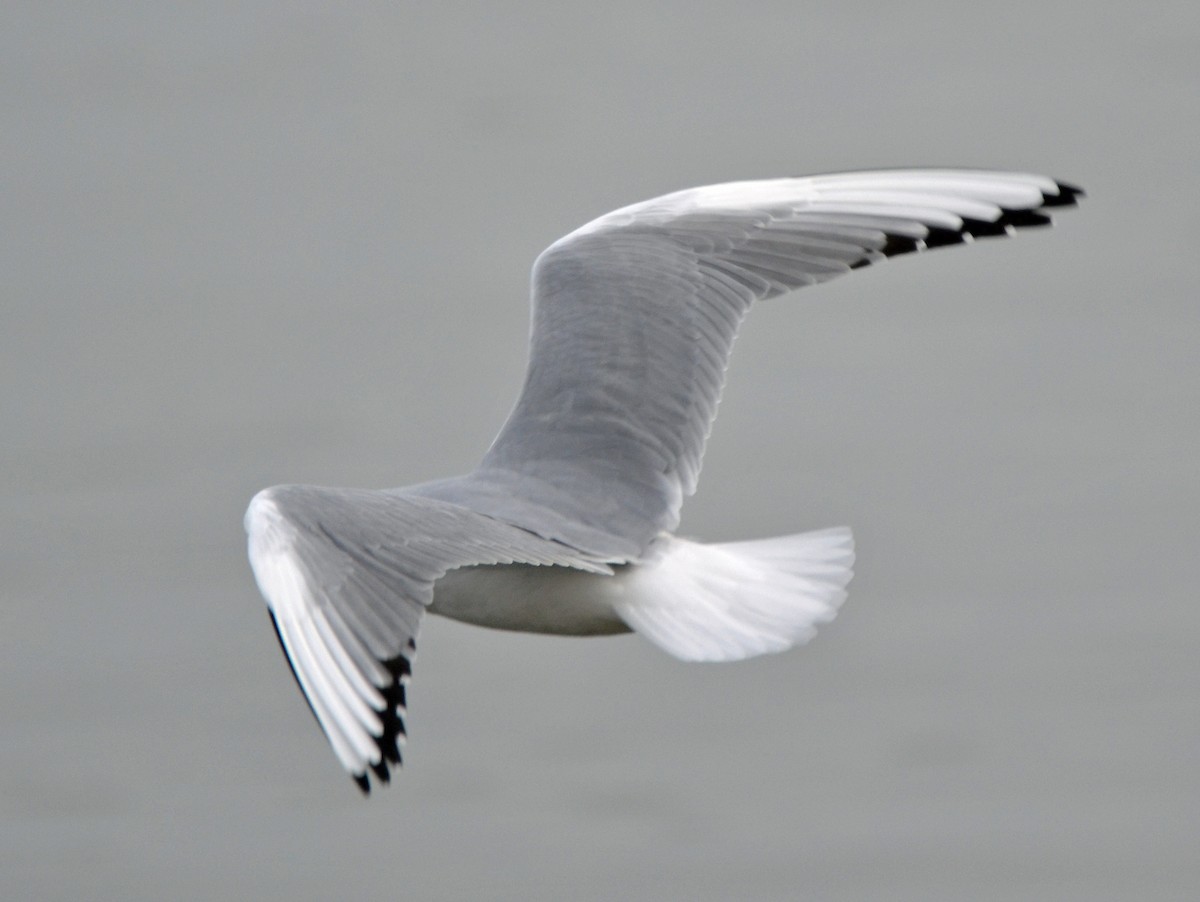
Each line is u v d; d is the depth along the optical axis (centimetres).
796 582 1037
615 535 1045
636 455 1095
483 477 1074
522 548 943
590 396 1116
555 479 1068
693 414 1127
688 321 1159
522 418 1116
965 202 1199
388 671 838
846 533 1059
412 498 956
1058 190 1194
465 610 1050
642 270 1183
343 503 914
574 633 1060
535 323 1173
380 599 862
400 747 821
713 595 1030
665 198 1259
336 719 821
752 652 1000
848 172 1230
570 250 1216
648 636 1018
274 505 902
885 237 1200
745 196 1236
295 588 863
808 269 1198
